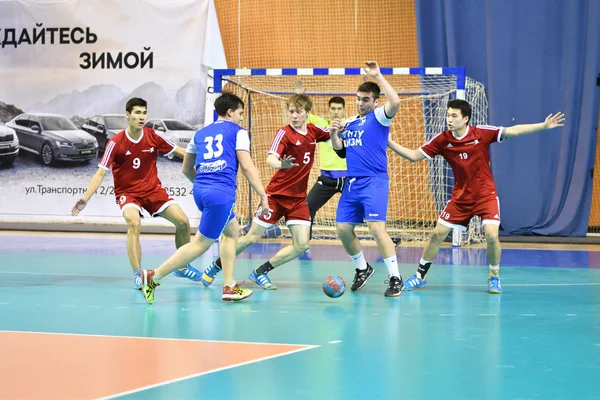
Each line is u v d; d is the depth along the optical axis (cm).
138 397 618
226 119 1090
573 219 2194
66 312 1004
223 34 2378
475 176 1194
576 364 737
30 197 2370
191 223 2289
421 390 643
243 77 2289
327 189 1627
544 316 995
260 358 752
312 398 617
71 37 2320
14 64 2353
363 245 1958
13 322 934
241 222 2252
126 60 2297
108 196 2347
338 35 2378
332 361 742
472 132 1189
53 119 2342
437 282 1323
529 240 2108
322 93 2214
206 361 737
